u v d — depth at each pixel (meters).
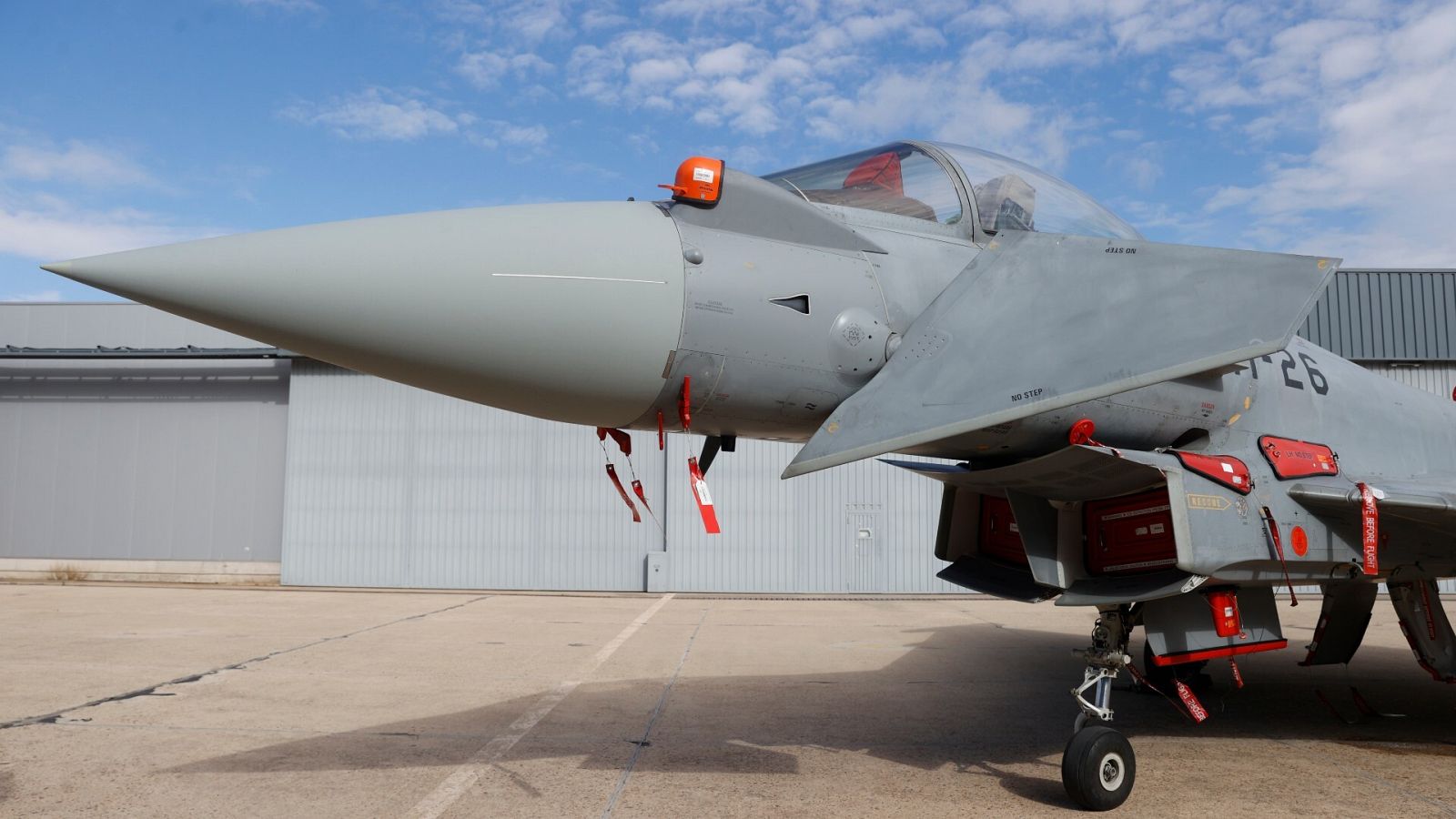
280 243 3.75
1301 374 5.62
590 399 4.08
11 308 20.41
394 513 19.17
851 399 4.20
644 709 6.39
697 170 4.23
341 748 5.25
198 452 20.19
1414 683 7.98
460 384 4.03
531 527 18.97
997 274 4.41
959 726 5.90
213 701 6.62
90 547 20.14
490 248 3.88
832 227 4.43
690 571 18.47
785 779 4.64
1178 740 5.72
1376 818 4.11
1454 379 17.61
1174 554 4.50
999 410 4.04
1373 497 4.62
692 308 3.98
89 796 4.33
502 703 6.60
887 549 18.55
